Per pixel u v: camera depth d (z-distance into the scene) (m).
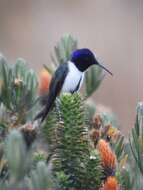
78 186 5.98
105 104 25.36
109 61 29.36
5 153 5.31
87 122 7.19
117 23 32.50
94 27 32.34
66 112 6.18
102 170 5.98
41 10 33.12
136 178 6.00
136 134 5.93
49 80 8.59
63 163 6.04
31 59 30.27
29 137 5.66
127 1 33.25
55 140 6.30
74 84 12.08
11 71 6.82
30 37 31.98
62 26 32.66
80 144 6.10
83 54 12.41
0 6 32.81
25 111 6.92
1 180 5.45
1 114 6.86
